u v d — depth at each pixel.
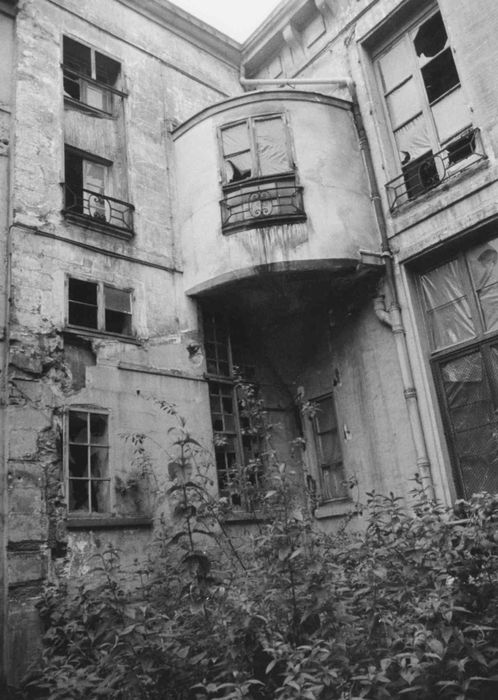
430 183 10.05
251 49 13.46
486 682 4.34
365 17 11.30
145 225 10.37
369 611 4.54
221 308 10.84
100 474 8.51
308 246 9.77
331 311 10.98
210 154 10.70
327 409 11.06
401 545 4.88
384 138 10.75
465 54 9.61
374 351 10.18
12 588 7.09
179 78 12.21
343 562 5.44
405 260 9.94
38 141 9.24
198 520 5.07
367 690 3.79
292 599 4.54
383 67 11.15
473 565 4.70
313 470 10.98
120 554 8.12
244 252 9.87
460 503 5.18
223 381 10.52
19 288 8.30
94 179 10.40
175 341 9.98
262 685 4.38
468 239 9.34
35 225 8.78
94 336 8.95
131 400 9.04
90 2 11.03
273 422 11.24
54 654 6.79
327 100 10.86
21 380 7.93
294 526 4.69
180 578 5.56
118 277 9.64
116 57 11.15
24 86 9.37
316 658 3.96
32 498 7.57
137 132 10.95
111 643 4.83
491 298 9.06
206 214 10.43
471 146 9.47
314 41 12.37
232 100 10.75
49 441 7.95
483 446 8.79
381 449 9.81
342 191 10.29
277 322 11.19
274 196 10.05
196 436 9.58
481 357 9.02
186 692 4.54
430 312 9.82
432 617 4.09
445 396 9.35
